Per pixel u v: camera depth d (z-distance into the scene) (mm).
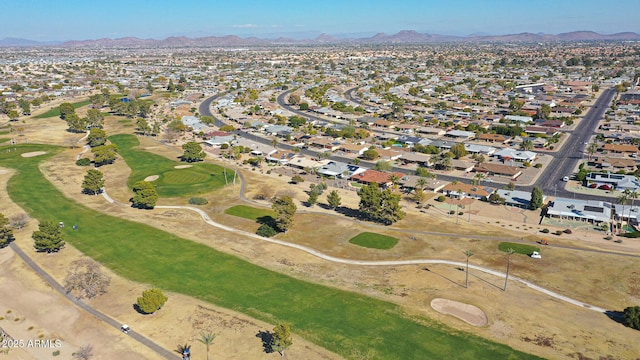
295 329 92688
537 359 82375
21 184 194500
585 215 154875
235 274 117562
